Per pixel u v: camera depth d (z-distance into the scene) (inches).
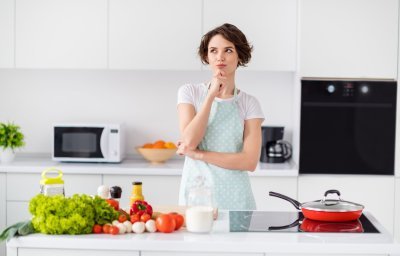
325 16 168.4
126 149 193.8
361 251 88.0
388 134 170.6
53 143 178.2
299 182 169.2
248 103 121.6
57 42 176.7
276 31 173.9
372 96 169.9
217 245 88.7
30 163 177.9
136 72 192.5
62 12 176.1
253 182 168.9
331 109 170.2
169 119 193.2
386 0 167.9
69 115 194.1
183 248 88.7
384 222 170.6
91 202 94.0
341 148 171.2
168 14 175.2
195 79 192.5
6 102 194.2
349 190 169.8
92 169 169.5
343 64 169.3
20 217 171.8
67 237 90.2
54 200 92.0
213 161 116.6
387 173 171.5
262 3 173.6
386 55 169.0
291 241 89.4
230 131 119.7
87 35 176.4
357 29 168.6
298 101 172.1
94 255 89.6
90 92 193.3
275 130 179.8
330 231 95.7
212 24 175.0
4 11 176.1
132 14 175.5
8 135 179.2
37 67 177.3
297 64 172.6
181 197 120.1
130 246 88.9
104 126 177.3
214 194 117.6
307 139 171.0
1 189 171.3
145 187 170.6
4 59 177.3
